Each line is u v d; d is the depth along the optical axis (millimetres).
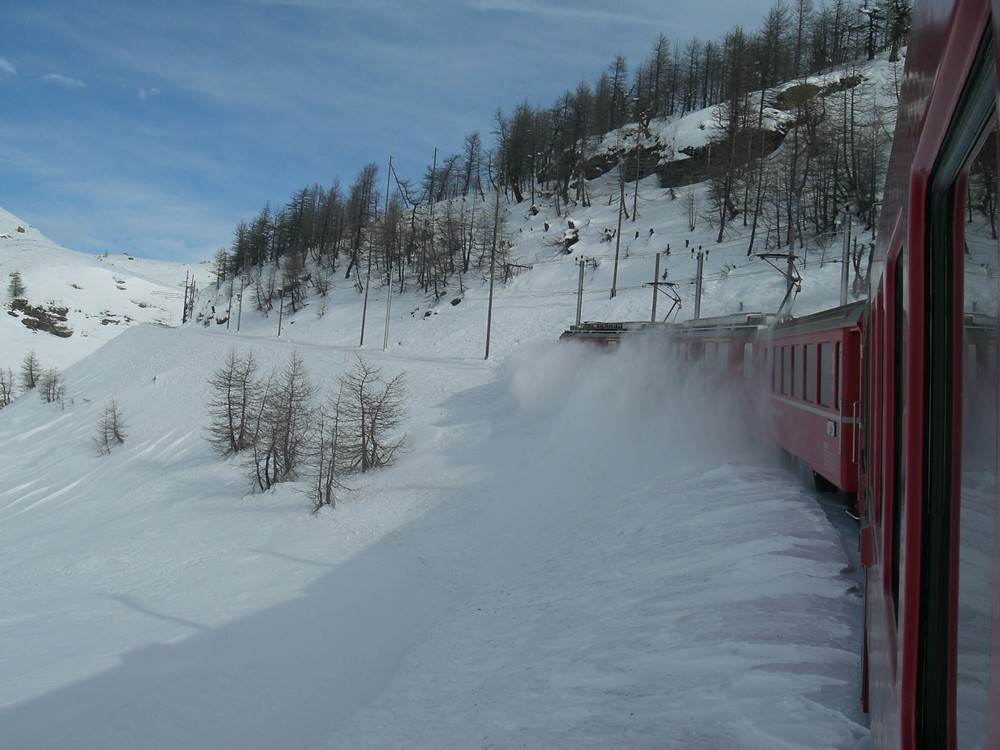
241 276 129500
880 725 3256
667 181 91062
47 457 60000
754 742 6633
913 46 2346
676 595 11672
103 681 18734
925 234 2244
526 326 64625
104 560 32844
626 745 7309
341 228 116312
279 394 46500
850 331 12344
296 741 14398
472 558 23656
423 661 15938
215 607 23531
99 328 139250
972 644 1791
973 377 1827
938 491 2176
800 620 9055
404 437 39312
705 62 113562
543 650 12086
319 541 28984
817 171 63844
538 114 114375
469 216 101312
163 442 57094
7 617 25625
